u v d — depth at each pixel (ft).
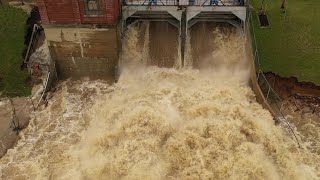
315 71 105.29
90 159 84.33
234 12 105.70
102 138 87.15
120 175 79.92
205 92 102.12
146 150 84.12
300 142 90.38
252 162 81.00
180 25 107.65
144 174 78.84
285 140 90.74
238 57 112.27
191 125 89.61
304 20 120.57
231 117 92.43
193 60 112.88
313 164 84.74
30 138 91.56
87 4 97.50
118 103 100.12
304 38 114.52
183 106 97.25
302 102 100.78
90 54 107.14
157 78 108.99
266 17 122.11
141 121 91.20
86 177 80.69
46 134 92.53
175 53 113.50
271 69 106.32
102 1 96.07
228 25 114.83
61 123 95.55
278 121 94.63
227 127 88.69
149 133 88.69
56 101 102.94
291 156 85.66
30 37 119.14
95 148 86.17
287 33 116.37
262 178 79.46
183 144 84.69
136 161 81.66
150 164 81.15
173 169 81.10
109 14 98.53
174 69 112.27
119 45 107.65
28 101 102.63
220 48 113.29
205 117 92.94
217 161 81.56
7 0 128.77
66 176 80.94
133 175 78.79
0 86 106.32
